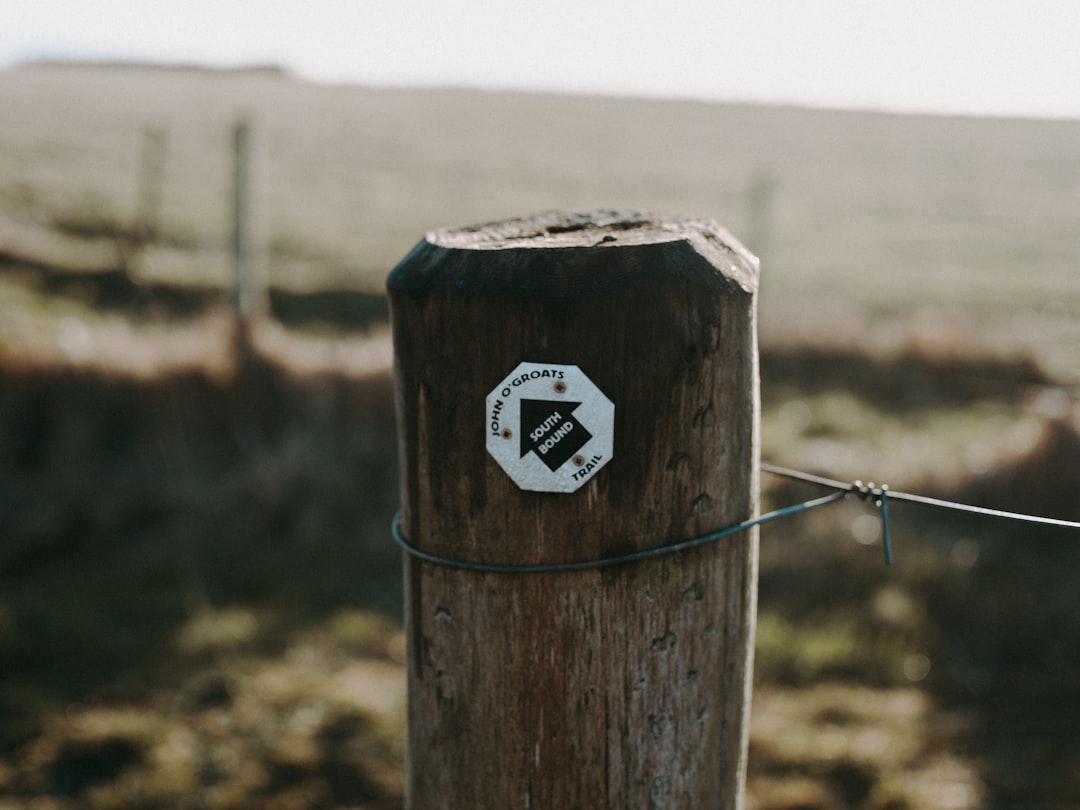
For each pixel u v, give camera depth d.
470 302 1.10
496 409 1.12
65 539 4.49
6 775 3.08
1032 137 49.47
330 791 3.10
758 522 1.25
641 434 1.12
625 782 1.22
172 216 16.22
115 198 17.42
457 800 1.28
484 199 23.89
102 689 3.52
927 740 3.38
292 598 4.18
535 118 47.38
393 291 1.16
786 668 3.73
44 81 51.94
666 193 26.55
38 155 22.64
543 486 1.13
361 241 16.66
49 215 14.89
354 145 32.62
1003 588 4.21
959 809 3.07
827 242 21.42
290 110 42.25
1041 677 3.70
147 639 3.82
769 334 7.80
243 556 4.50
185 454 5.16
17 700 3.41
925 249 21.09
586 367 1.09
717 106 62.22
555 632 1.18
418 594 1.25
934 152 41.69
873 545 4.40
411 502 1.23
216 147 26.80
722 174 31.62
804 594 4.12
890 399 7.31
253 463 5.02
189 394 5.35
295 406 5.43
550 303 1.08
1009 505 4.74
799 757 3.28
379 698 3.55
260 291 9.70
